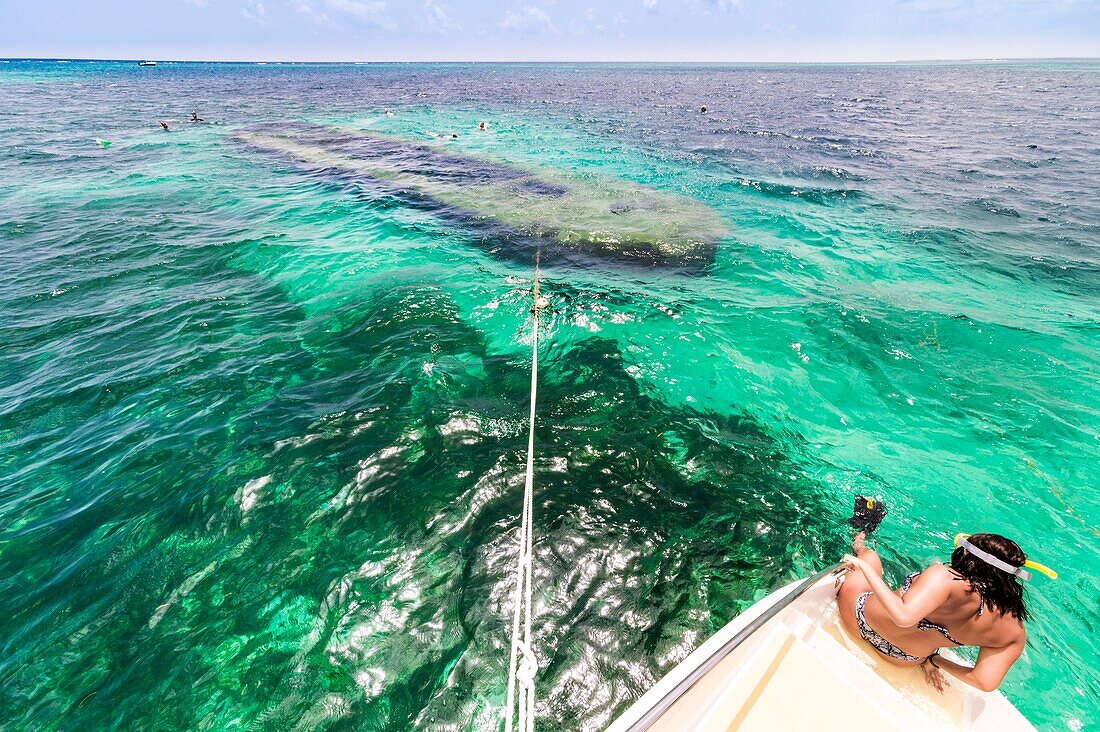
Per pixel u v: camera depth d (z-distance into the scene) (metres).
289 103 43.12
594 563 4.46
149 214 14.24
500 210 13.68
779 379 6.98
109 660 3.73
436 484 5.18
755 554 4.60
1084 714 3.41
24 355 7.55
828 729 2.64
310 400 6.46
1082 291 9.36
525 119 33.28
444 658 3.76
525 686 3.01
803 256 11.02
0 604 4.12
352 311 8.72
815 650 3.01
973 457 5.66
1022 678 3.61
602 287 9.55
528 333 8.05
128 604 4.11
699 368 7.18
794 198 15.36
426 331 8.04
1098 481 5.28
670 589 4.27
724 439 5.93
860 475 5.45
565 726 3.41
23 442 5.86
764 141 25.12
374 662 3.72
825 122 32.34
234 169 19.86
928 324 8.21
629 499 5.11
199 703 3.47
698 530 4.81
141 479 5.28
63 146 23.94
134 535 4.68
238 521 4.80
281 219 13.86
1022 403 6.45
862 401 6.60
